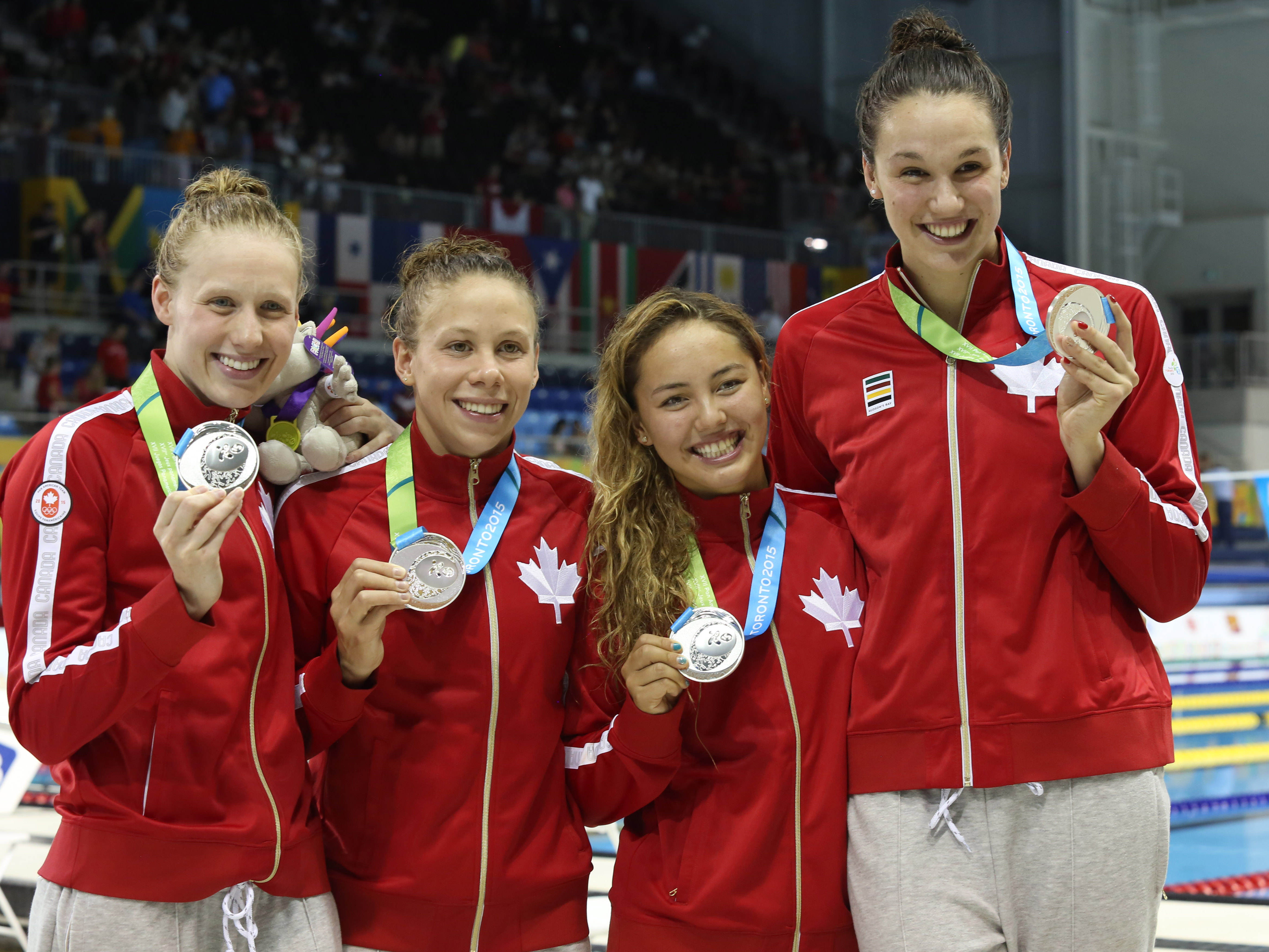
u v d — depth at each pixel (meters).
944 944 1.96
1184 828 5.34
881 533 2.12
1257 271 17.12
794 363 2.32
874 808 2.05
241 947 1.97
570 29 21.59
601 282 15.28
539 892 2.08
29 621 1.87
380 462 2.24
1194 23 17.48
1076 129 17.59
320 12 18.77
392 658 2.09
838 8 20.97
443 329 2.11
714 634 2.05
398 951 2.04
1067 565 2.02
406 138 17.22
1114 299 2.10
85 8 16.20
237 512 1.80
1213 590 7.36
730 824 2.10
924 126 2.02
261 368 2.01
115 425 2.00
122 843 1.88
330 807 2.15
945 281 2.14
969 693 2.00
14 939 3.47
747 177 19.94
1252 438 16.22
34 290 12.59
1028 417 2.06
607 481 2.23
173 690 1.92
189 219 1.99
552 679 2.15
